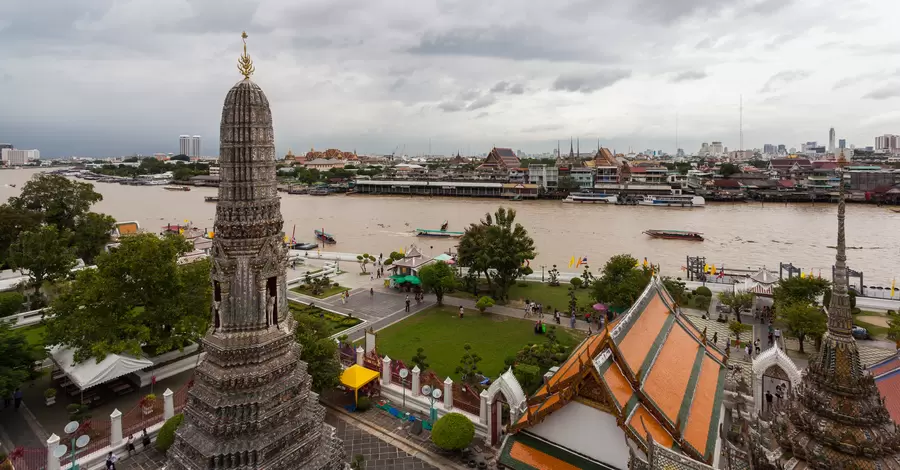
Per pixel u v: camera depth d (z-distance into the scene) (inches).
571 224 5664.4
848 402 553.0
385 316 2335.1
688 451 801.6
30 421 1318.9
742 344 1931.6
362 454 1224.8
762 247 4301.2
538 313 2362.2
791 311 1899.6
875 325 2170.3
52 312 1535.4
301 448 831.7
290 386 832.3
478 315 2351.1
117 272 1508.4
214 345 804.0
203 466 773.3
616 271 2234.3
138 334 1471.5
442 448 1230.9
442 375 1667.1
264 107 836.6
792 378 1258.0
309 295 2709.2
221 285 815.7
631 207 7426.2
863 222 5620.1
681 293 2450.8
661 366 1003.3
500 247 2581.2
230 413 781.3
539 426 940.0
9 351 1381.6
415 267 2837.1
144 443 1226.6
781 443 608.4
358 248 4409.5
